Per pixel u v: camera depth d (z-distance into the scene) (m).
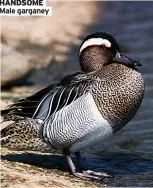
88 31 29.48
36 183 11.34
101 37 12.41
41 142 12.15
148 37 27.28
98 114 11.75
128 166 13.25
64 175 12.20
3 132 12.32
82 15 31.47
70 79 12.12
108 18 31.89
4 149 13.57
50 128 11.94
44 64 24.03
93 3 33.50
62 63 24.34
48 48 26.28
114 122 11.91
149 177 12.52
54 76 22.67
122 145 14.74
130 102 11.93
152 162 13.55
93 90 11.76
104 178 12.34
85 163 13.39
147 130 15.84
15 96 19.44
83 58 12.49
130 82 11.94
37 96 12.27
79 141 11.95
